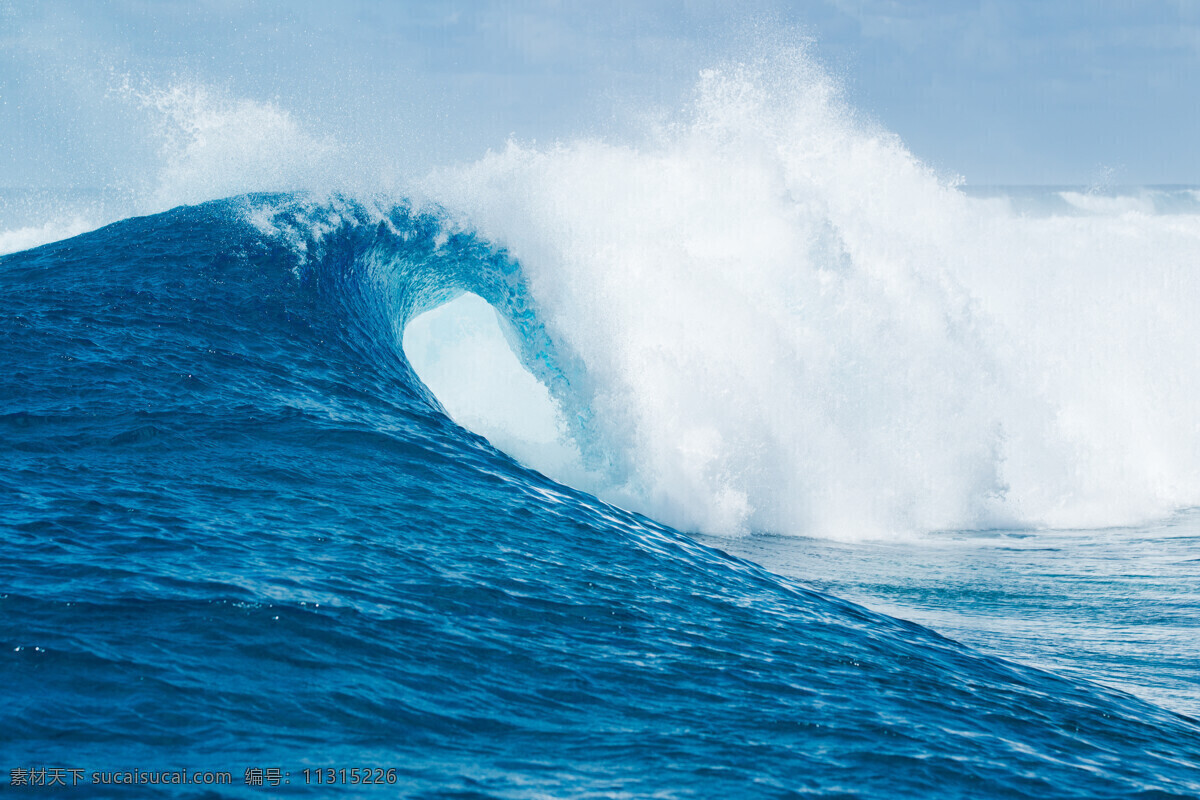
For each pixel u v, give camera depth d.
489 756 11.92
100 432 22.73
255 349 30.53
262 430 24.41
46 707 11.30
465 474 24.58
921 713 15.30
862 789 12.15
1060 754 14.55
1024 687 18.09
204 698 12.05
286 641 13.93
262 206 41.28
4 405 23.56
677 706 14.23
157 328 30.22
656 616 18.06
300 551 17.86
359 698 12.80
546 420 47.09
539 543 21.08
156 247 36.72
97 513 18.20
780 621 19.25
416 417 28.42
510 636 15.82
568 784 11.39
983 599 29.53
